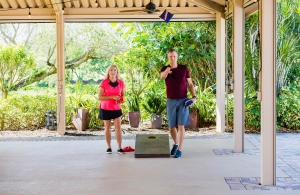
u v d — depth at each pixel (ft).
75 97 32.17
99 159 20.16
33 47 42.29
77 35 41.88
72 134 28.89
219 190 14.62
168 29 33.35
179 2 29.48
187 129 30.53
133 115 31.68
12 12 29.01
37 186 15.47
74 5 29.17
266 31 15.15
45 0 28.48
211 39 33.40
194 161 19.47
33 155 21.39
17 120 31.24
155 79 33.76
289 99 29.86
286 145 23.75
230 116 31.01
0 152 22.30
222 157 20.34
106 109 21.27
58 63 28.63
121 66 34.37
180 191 14.56
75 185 15.53
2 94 34.19
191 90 20.86
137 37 33.96
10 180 16.38
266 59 15.19
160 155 20.34
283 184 15.37
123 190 14.78
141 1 29.25
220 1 27.71
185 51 33.22
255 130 29.58
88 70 42.98
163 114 32.12
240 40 21.18
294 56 31.68
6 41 42.45
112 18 29.45
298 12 31.86
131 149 22.24
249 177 16.43
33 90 38.78
